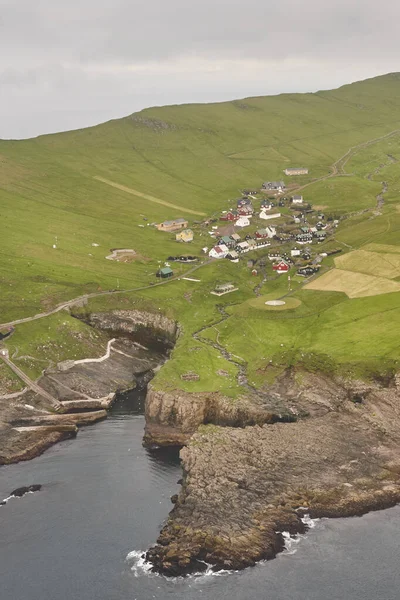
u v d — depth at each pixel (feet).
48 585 318.04
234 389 487.61
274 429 439.63
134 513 373.81
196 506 362.94
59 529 360.28
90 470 422.41
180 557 329.11
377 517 362.33
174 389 482.28
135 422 491.31
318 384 490.08
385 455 411.75
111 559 334.85
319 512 364.58
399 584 315.78
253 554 331.77
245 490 377.91
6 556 339.16
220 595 308.60
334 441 426.51
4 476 416.46
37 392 513.45
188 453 413.59
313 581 317.01
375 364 495.00
